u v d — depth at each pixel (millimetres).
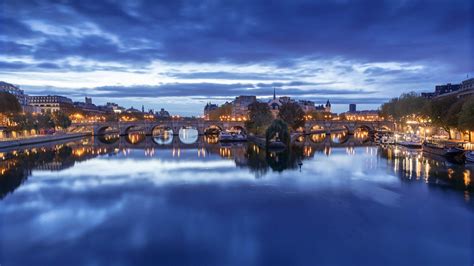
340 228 39688
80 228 40312
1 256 33562
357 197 52125
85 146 142250
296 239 36875
